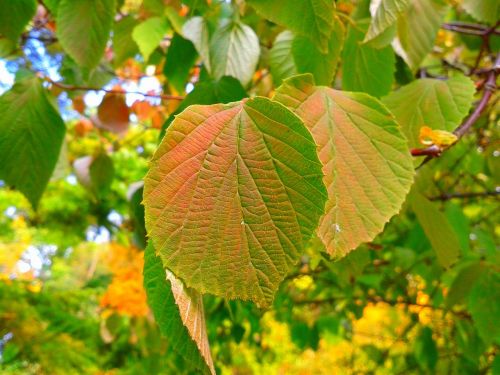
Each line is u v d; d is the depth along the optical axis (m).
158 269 0.25
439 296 1.09
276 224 0.22
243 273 0.22
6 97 0.51
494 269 0.75
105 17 0.45
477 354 1.01
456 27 0.82
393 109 0.46
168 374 1.48
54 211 3.28
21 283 2.20
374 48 0.46
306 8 0.32
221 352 1.44
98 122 0.92
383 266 1.18
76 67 0.78
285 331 2.03
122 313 1.41
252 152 0.23
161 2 0.71
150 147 1.70
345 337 1.65
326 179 0.28
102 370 1.91
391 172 0.28
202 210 0.22
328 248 0.27
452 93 0.45
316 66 0.43
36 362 1.87
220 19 0.54
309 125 0.29
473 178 1.23
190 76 0.85
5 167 0.51
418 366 1.43
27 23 0.48
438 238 0.53
